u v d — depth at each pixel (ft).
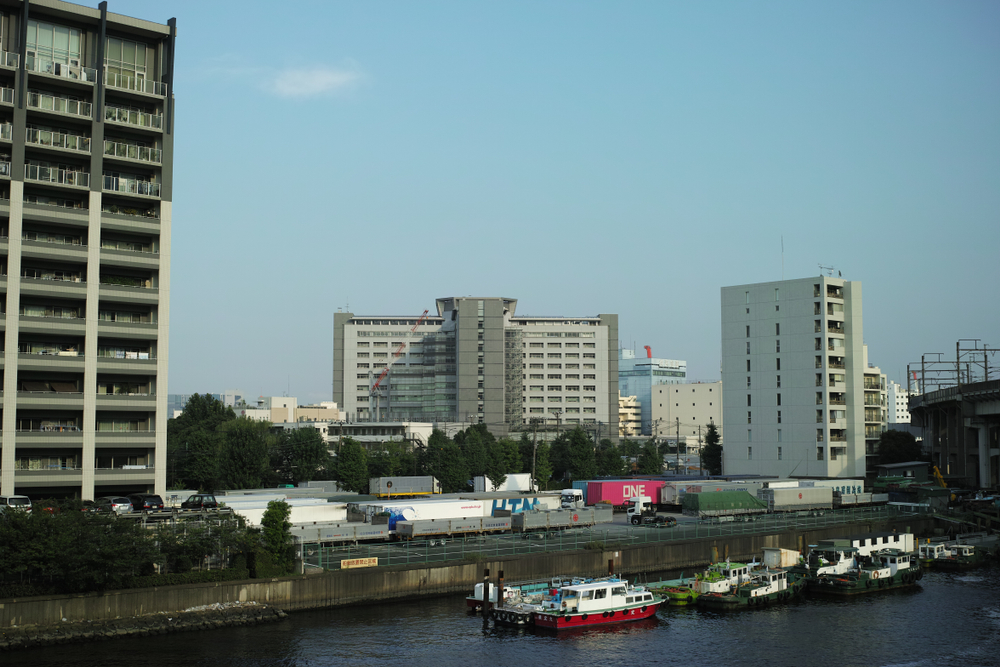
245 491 444.96
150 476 379.76
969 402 624.59
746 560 384.68
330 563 295.89
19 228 360.89
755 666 240.94
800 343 654.94
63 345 374.63
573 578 307.99
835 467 638.53
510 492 476.95
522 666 236.02
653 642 260.83
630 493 512.22
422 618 278.87
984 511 496.23
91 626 249.14
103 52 386.32
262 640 252.21
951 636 270.26
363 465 555.69
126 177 393.50
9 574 250.78
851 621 287.07
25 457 362.12
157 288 390.63
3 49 374.84
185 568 274.98
